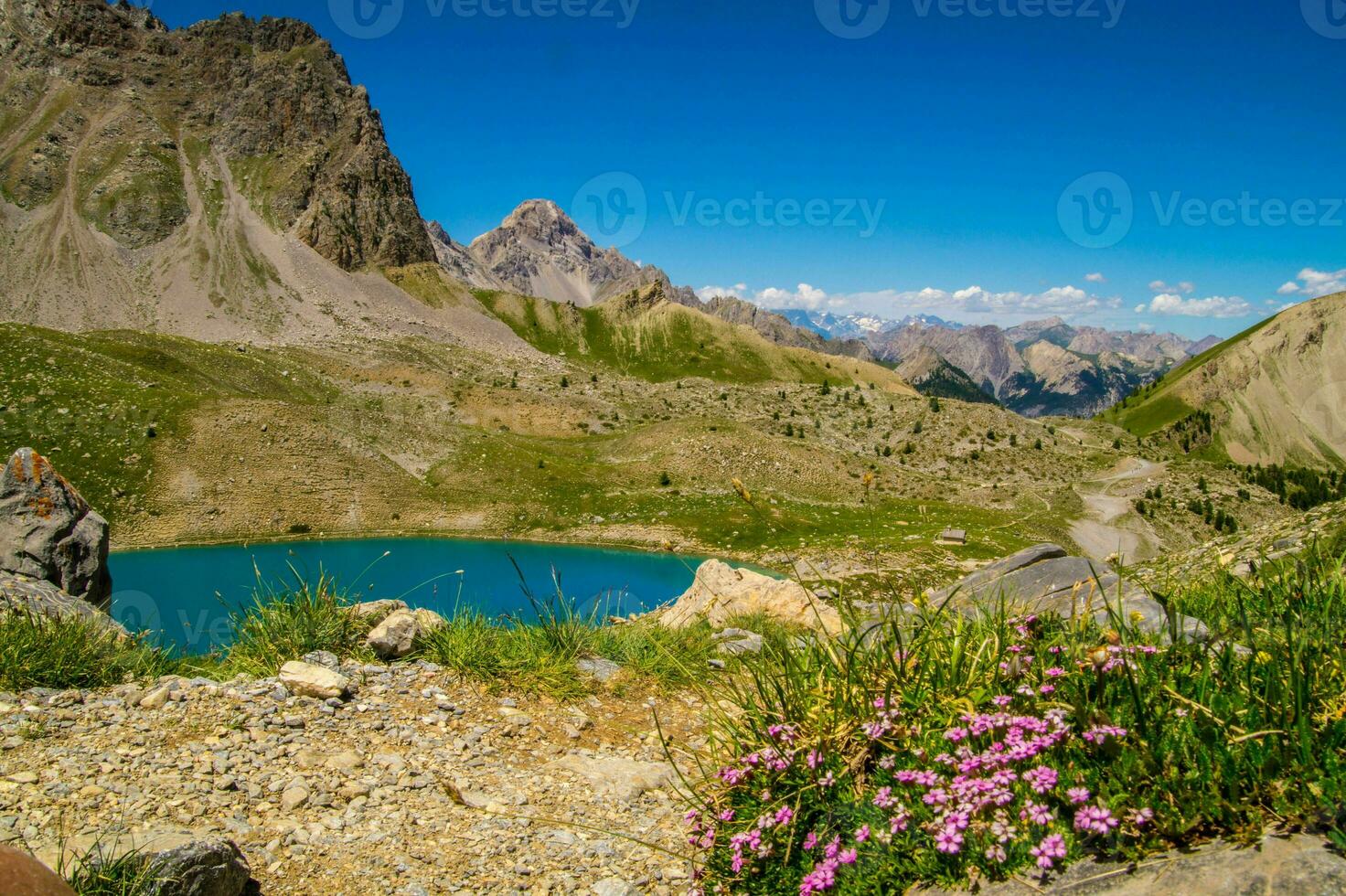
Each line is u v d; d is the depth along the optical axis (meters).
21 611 8.62
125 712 7.12
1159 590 6.68
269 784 6.23
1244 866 3.10
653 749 7.82
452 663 9.12
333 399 170.25
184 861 4.57
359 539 100.44
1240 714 3.64
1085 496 156.62
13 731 6.45
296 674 8.00
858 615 5.79
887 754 4.42
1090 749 3.74
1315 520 15.19
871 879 3.82
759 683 5.51
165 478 101.00
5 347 117.38
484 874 5.39
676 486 126.56
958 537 69.75
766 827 4.36
